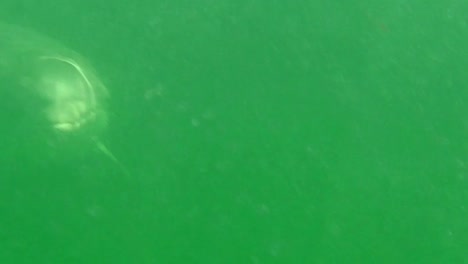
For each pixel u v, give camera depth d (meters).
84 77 17.28
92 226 15.71
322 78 18.44
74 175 16.27
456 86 18.56
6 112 16.44
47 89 16.64
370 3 20.17
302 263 15.70
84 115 16.73
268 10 19.73
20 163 16.19
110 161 16.50
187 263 15.51
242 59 18.58
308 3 20.00
